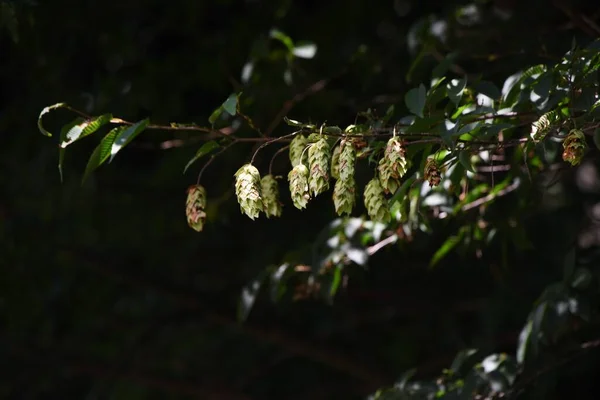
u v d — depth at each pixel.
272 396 9.26
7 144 7.66
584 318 4.57
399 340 8.68
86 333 9.14
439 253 5.31
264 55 5.66
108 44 7.17
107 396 9.77
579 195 8.09
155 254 8.73
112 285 8.94
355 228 4.99
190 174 7.39
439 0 7.50
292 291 6.14
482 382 4.60
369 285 7.95
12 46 6.86
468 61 5.77
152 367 9.36
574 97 3.59
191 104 7.36
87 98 6.73
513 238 5.11
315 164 3.09
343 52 6.79
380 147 3.29
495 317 7.39
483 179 5.05
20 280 8.33
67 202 8.30
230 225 8.10
